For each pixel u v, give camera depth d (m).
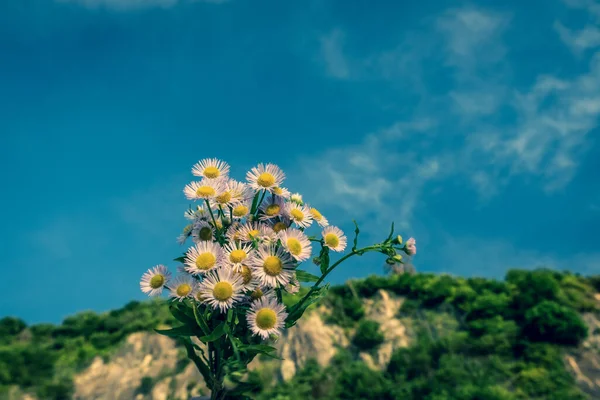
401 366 16.75
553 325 16.97
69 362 21.39
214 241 2.70
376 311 20.92
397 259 2.63
